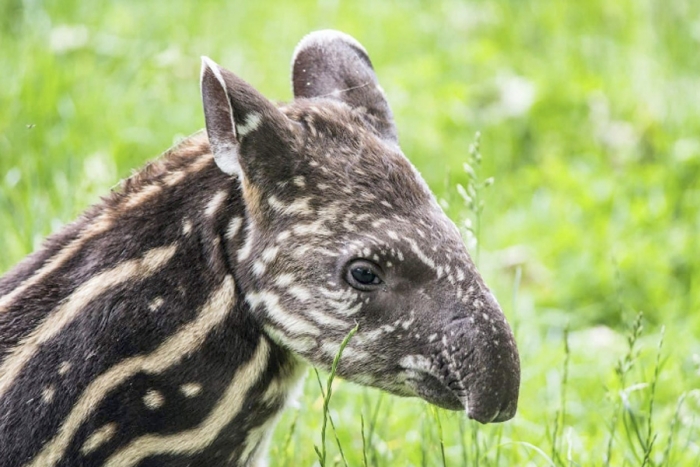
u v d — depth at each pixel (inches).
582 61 735.1
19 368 356.5
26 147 576.7
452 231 358.0
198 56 684.7
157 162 374.6
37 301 361.7
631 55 736.3
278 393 370.6
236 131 346.9
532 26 770.2
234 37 715.4
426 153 648.4
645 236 596.7
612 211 616.4
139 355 354.3
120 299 355.9
